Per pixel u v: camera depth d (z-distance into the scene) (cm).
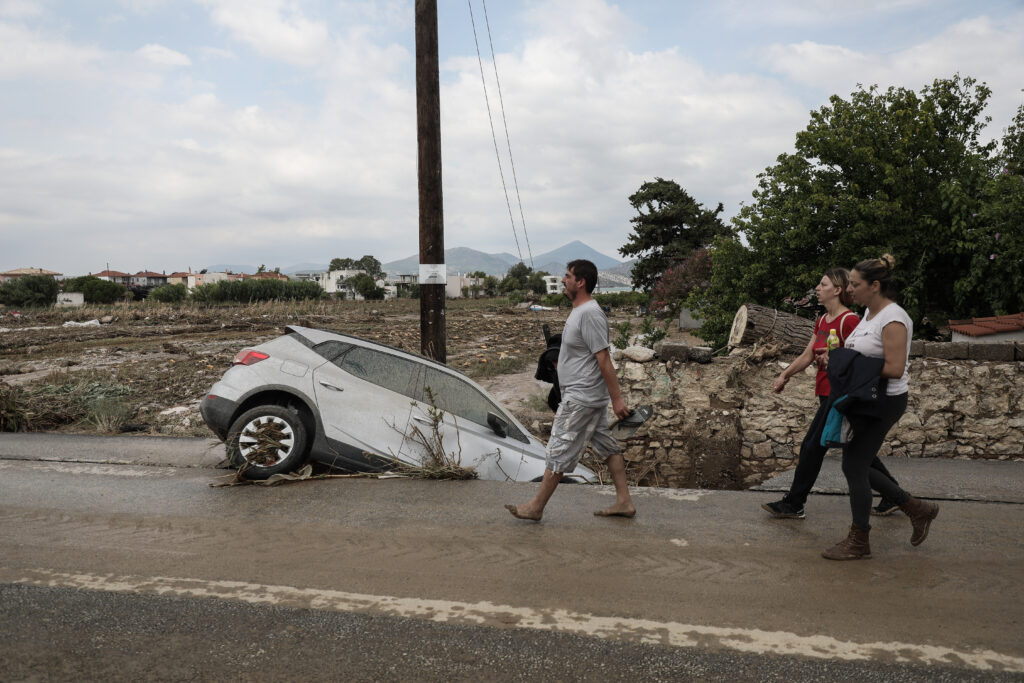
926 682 272
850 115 1460
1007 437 703
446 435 602
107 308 4262
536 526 450
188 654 289
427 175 862
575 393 439
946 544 420
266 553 402
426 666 281
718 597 346
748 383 756
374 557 397
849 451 386
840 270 431
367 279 10631
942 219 1388
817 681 273
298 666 280
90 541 421
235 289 6731
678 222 5756
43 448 754
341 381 594
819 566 385
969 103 1470
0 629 308
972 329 1186
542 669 280
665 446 767
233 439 559
